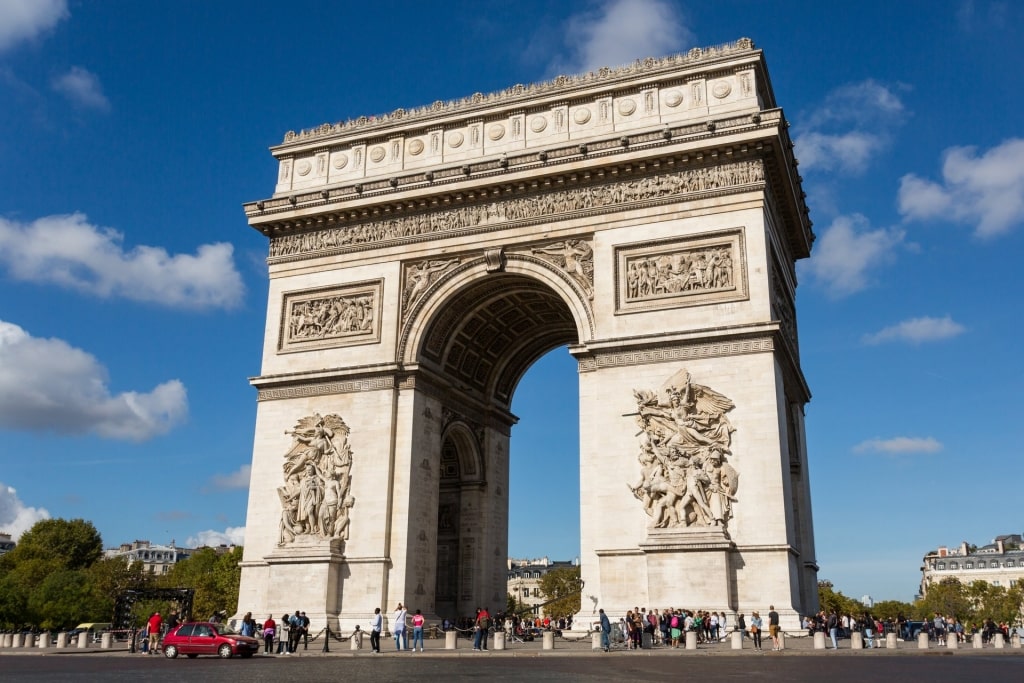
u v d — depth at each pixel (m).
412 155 84.06
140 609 181.62
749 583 63.25
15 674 45.91
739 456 65.81
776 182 75.19
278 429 80.06
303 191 86.31
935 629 108.31
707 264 70.56
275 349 82.81
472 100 83.56
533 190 77.50
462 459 90.19
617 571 66.88
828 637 64.50
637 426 69.06
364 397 78.00
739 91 74.62
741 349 67.81
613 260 73.31
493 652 60.75
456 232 79.19
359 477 76.06
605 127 77.88
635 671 44.19
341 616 72.94
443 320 80.56
